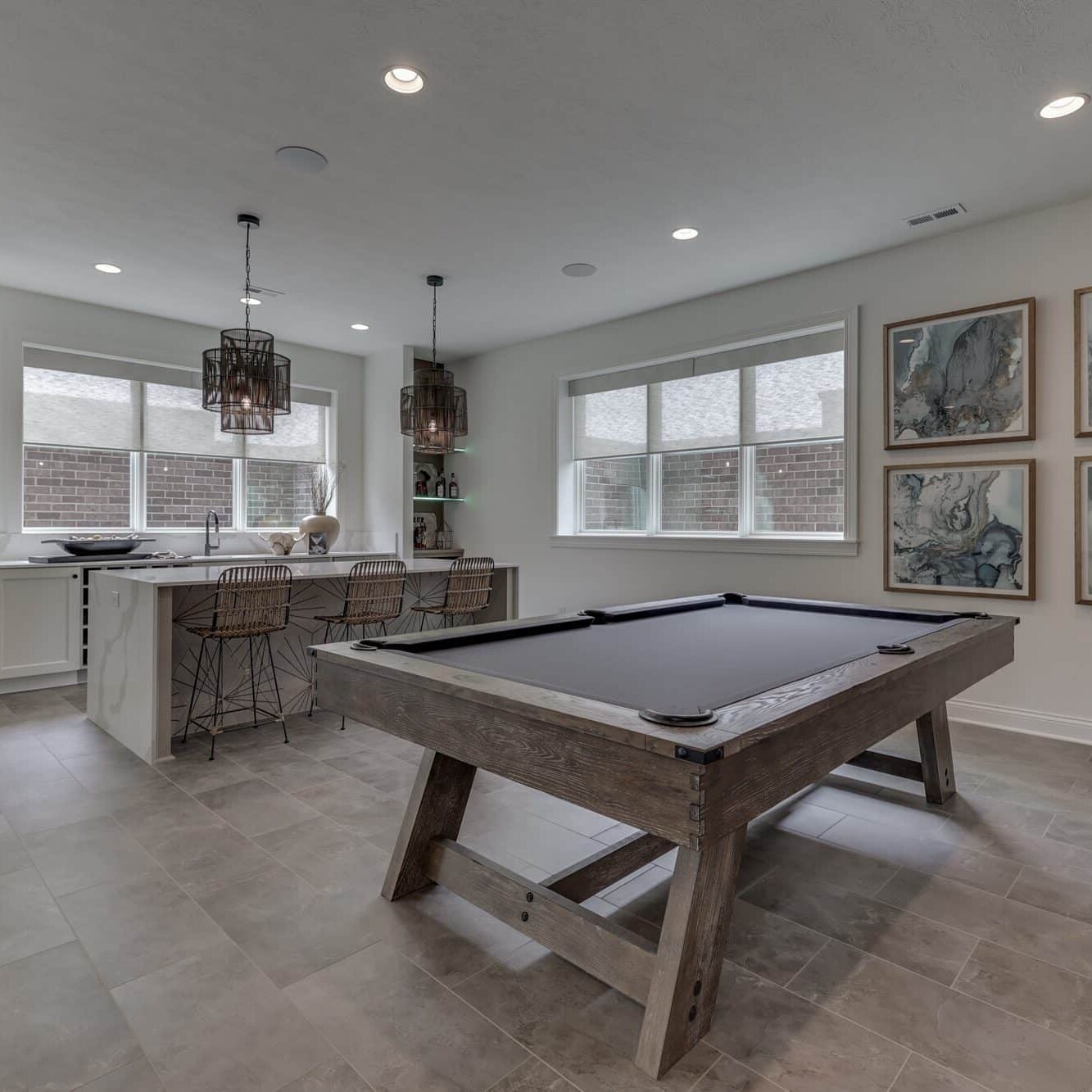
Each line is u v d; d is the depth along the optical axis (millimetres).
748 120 2807
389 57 2408
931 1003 1652
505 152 3047
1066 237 3562
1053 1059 1472
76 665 4762
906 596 4125
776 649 2219
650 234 3916
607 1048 1506
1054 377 3602
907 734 3766
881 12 2199
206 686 3869
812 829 2617
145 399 5602
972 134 2900
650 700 1537
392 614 4352
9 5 2141
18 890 2150
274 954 1827
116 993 1671
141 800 2854
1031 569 3666
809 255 4230
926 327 3977
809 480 4719
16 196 3445
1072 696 3598
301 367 6438
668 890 2186
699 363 5191
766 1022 1586
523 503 6434
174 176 3248
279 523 6398
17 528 4965
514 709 1507
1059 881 2230
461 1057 1478
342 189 3381
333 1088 1393
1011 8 2182
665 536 5496
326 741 3658
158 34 2285
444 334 6066
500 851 2410
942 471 3947
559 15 2207
